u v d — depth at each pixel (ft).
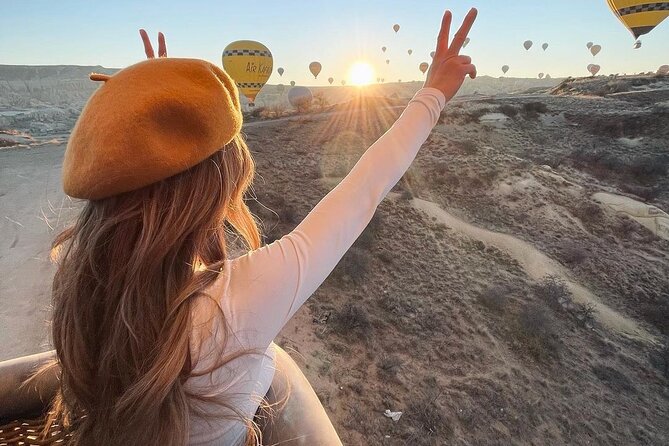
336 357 30.01
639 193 87.81
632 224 73.26
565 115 142.10
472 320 39.01
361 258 43.88
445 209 72.02
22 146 95.91
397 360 30.83
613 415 32.09
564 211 76.02
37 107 597.52
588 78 229.25
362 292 39.55
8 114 469.98
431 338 34.91
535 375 34.12
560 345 38.81
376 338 33.12
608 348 41.45
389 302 38.40
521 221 71.31
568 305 47.34
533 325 39.17
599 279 58.08
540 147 118.52
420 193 75.41
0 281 30.96
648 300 54.49
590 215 75.00
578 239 67.72
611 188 88.89
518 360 35.37
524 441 27.27
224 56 138.72
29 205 49.67
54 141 107.04
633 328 47.65
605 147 118.73
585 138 125.80
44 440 4.76
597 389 34.45
